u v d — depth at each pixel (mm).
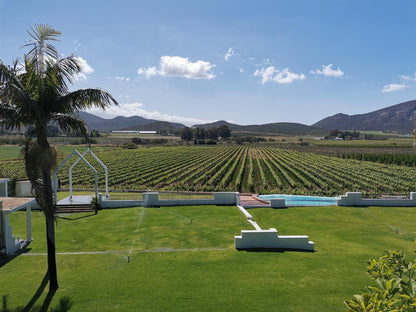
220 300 11578
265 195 36375
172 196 32875
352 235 20125
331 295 11883
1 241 16578
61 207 26734
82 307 11266
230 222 22328
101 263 15102
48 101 12047
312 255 16000
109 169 61375
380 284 6676
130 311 10984
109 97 12508
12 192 31078
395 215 24969
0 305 11484
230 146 145625
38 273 14164
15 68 11320
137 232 20109
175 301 11555
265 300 11547
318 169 62031
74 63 12141
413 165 73875
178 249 16922
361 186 45688
